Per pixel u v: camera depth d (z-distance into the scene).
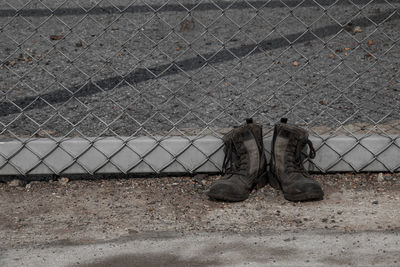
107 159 5.37
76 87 7.70
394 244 4.34
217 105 7.08
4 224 4.80
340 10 10.51
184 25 9.94
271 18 10.27
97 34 9.68
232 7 10.83
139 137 5.44
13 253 4.34
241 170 5.17
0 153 5.36
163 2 11.05
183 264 4.14
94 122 6.70
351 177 5.47
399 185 5.31
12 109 7.05
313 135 5.48
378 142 5.37
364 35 9.31
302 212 4.90
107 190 5.36
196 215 4.90
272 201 5.12
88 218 4.88
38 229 4.71
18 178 5.54
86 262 4.20
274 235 4.52
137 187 5.40
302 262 4.12
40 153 5.38
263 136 5.59
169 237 4.53
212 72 8.12
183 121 6.65
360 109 6.78
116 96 7.41
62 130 6.49
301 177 5.12
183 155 5.39
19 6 10.99
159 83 7.79
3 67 8.33
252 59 8.58
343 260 4.14
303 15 10.34
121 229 4.68
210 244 4.41
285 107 6.97
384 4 10.65
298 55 8.65
